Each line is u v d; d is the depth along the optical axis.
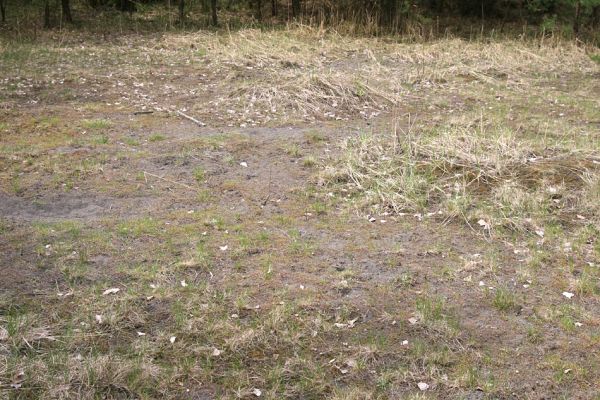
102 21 17.14
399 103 10.40
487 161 7.08
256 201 6.41
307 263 5.19
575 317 4.55
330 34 15.98
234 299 4.66
